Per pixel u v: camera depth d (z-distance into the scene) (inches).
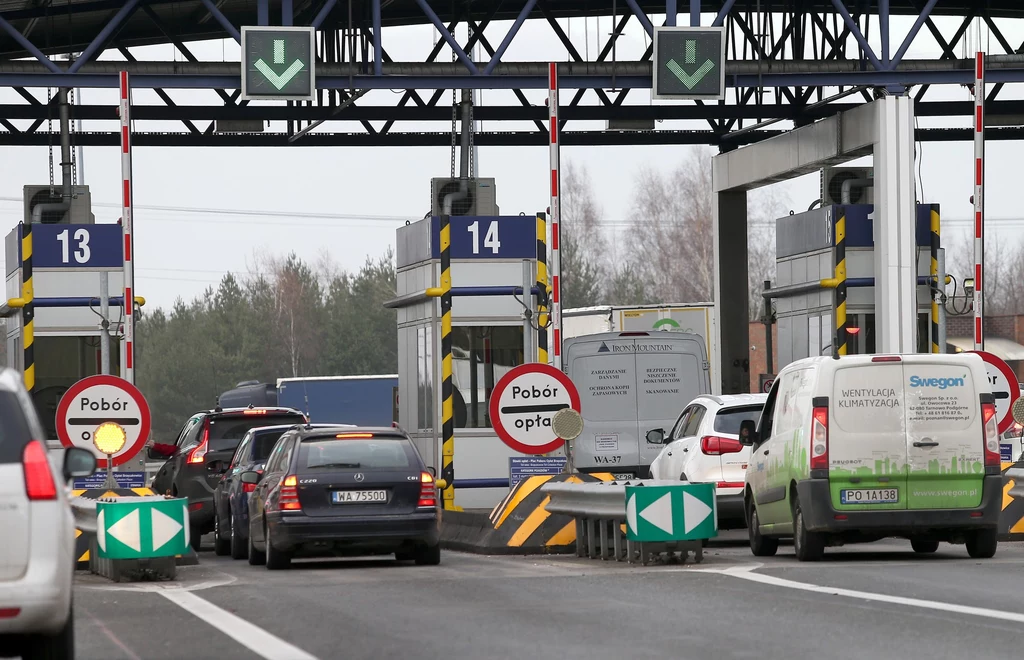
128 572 2026.3
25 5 3890.3
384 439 2273.6
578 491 2236.7
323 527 2186.3
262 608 1583.4
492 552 2443.4
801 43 4254.4
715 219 4372.5
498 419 2534.5
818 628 1301.7
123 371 3090.6
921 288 3735.2
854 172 3762.3
